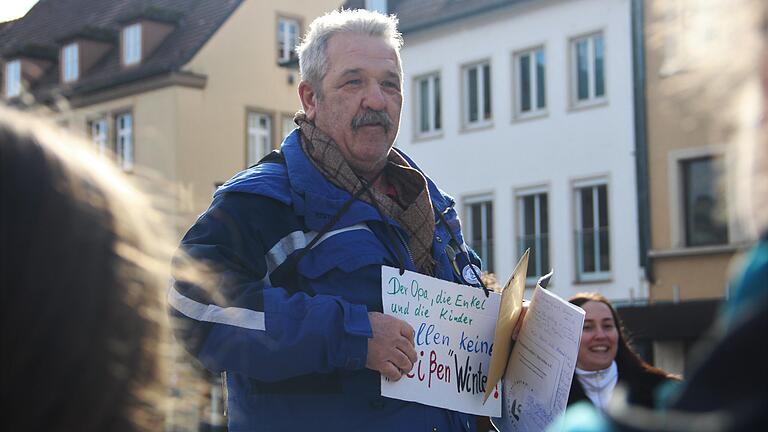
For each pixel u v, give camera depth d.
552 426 3.38
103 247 1.25
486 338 3.65
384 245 3.52
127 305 1.26
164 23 33.22
